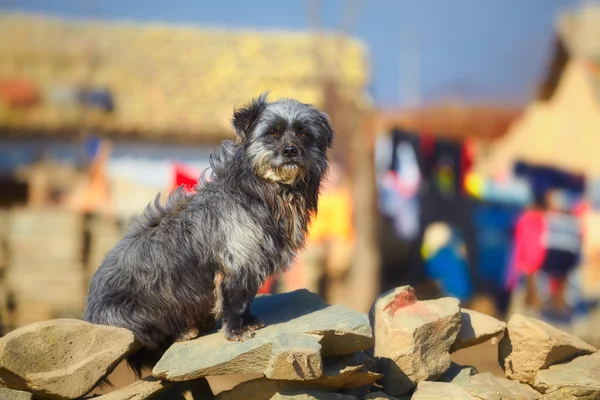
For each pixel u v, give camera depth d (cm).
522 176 2014
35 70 2247
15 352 513
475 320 654
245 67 2288
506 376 648
